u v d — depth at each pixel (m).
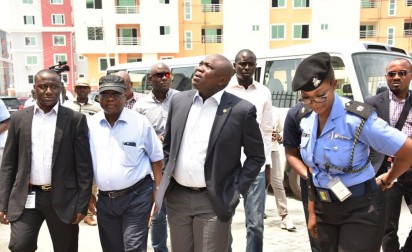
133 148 3.04
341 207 2.32
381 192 2.39
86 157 3.05
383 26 31.20
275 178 5.03
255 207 3.56
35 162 2.97
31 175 2.99
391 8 31.02
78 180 3.06
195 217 2.69
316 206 2.49
